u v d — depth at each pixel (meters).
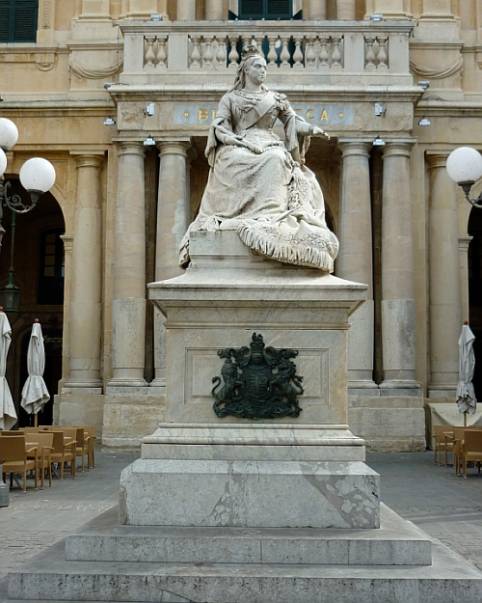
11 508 12.97
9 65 27.80
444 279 26.11
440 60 26.86
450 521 11.78
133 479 7.43
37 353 21.14
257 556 6.86
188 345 8.01
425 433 24.94
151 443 7.69
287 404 7.90
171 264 24.84
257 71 9.25
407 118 25.00
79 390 25.89
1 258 35.56
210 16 28.52
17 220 35.62
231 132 8.99
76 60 27.23
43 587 6.51
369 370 24.44
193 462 7.57
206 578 6.45
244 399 7.91
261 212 8.53
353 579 6.41
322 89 24.69
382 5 26.91
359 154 25.00
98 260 26.77
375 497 7.37
